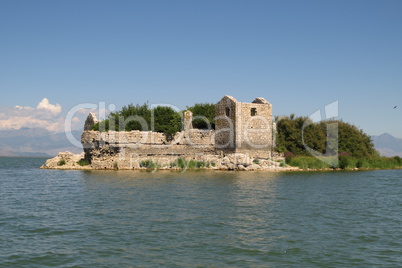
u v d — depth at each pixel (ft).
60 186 114.21
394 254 48.29
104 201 84.17
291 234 56.54
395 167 232.94
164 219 65.10
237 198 89.61
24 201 85.20
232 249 49.19
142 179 132.77
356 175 168.04
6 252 47.34
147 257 45.96
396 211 76.54
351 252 48.83
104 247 49.47
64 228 58.80
